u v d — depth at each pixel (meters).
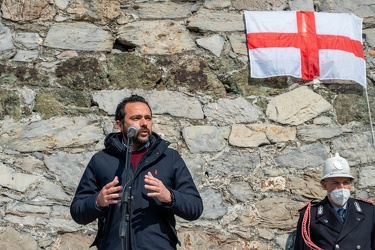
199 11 6.85
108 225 4.87
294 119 6.57
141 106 5.10
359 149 6.54
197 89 6.61
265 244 6.18
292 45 6.73
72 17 6.74
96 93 6.53
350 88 6.73
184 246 6.10
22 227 6.09
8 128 6.38
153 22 6.79
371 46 6.93
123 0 6.85
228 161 6.40
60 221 6.13
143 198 4.88
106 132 6.41
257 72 6.64
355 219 5.54
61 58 6.61
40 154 6.31
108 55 6.66
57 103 6.47
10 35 6.66
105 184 4.99
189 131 6.46
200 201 5.01
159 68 6.64
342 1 6.99
